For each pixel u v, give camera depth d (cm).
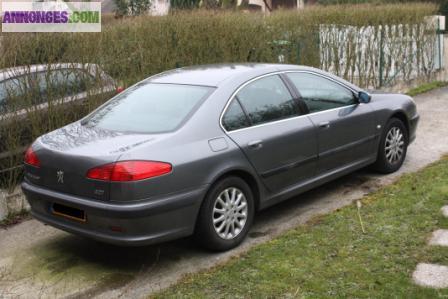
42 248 500
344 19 1127
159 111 474
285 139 504
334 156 563
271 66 538
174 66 830
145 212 401
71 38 681
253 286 390
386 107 632
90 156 415
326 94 570
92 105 695
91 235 421
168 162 415
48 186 448
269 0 2070
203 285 400
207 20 881
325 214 523
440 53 1406
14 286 426
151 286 412
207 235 447
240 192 471
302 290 378
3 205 577
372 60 1191
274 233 500
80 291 412
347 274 394
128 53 765
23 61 633
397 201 536
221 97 474
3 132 609
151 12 1020
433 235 450
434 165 658
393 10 1227
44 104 646
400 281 378
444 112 1002
